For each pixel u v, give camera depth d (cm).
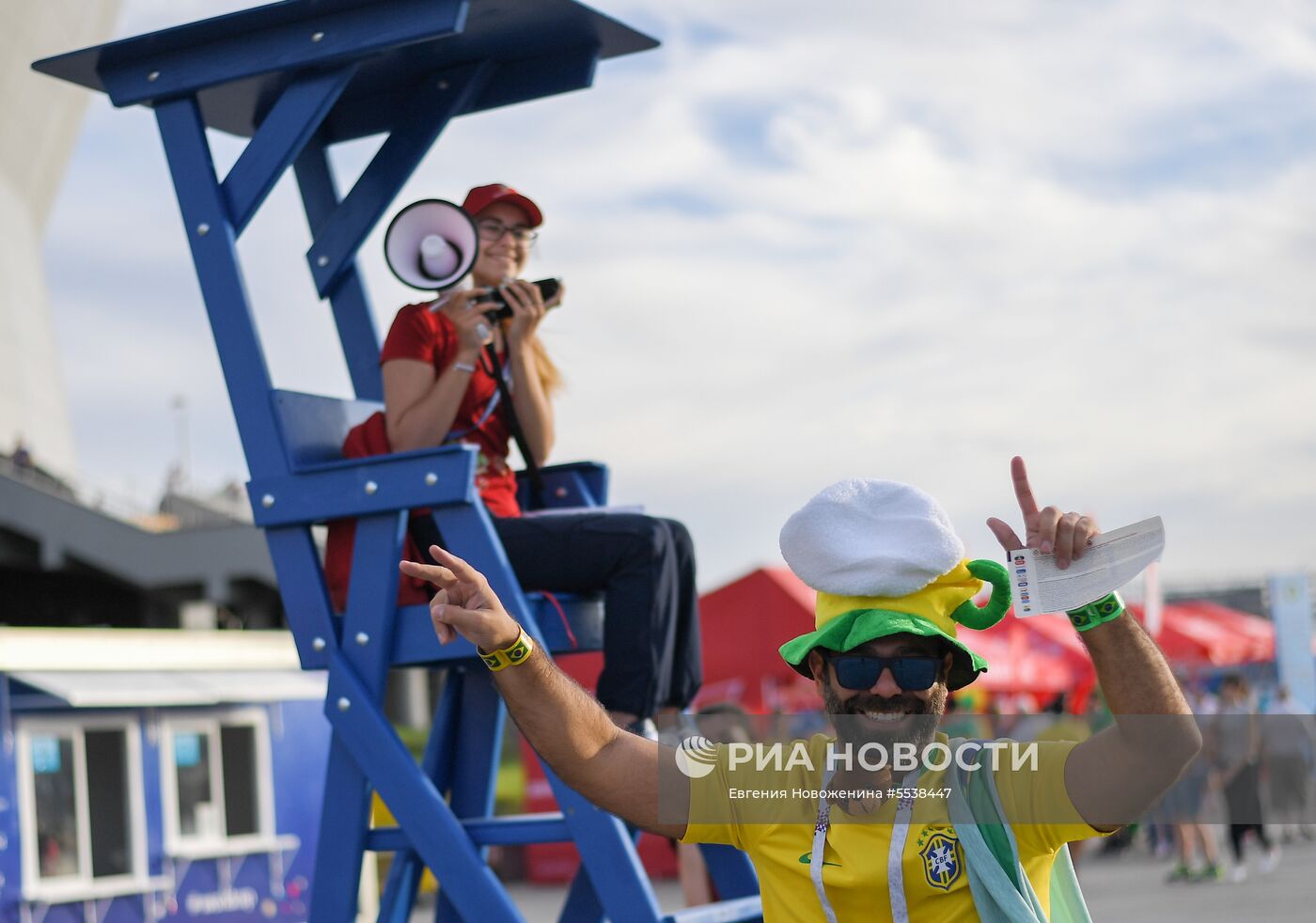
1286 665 6369
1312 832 6059
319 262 1487
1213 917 3550
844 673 754
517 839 1215
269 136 1284
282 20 1262
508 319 1373
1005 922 733
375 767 1214
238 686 3291
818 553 764
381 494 1228
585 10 1390
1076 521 728
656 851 4916
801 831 773
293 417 1283
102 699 2966
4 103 18250
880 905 751
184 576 9675
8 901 2800
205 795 3212
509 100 1490
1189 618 7831
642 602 1241
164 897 3077
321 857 1234
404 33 1223
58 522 9831
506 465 1411
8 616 10569
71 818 2950
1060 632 5147
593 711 798
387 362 1304
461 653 1218
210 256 1282
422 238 1272
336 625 1255
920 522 761
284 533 1266
